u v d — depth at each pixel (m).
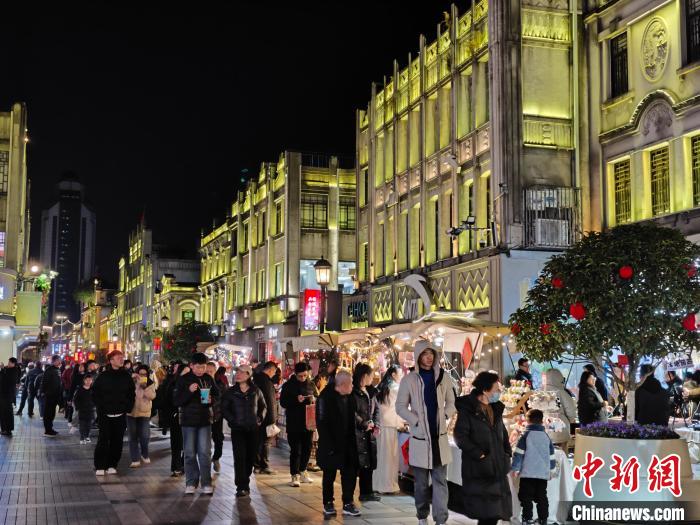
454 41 26.47
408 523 10.19
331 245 45.75
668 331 10.33
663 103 19.84
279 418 19.95
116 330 114.25
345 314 35.78
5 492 12.48
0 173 44.03
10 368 22.62
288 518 10.50
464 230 23.62
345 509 10.75
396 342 18.47
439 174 27.53
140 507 11.21
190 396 12.42
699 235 18.30
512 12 23.16
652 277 10.30
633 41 21.34
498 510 8.24
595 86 22.80
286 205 45.44
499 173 22.70
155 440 21.55
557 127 23.14
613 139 21.83
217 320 63.06
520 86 22.95
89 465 15.85
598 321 10.39
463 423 8.35
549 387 13.02
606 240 10.62
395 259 31.16
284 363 33.72
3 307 42.03
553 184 22.86
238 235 56.31
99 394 14.64
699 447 12.87
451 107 27.00
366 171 35.66
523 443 9.91
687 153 19.11
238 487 12.19
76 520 10.23
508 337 18.38
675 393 17.75
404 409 9.65
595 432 10.35
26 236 55.44
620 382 11.21
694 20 19.16
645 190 20.55
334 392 10.95
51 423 22.48
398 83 31.59
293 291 44.84
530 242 22.22
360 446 11.32
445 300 26.06
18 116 44.78
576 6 23.45
